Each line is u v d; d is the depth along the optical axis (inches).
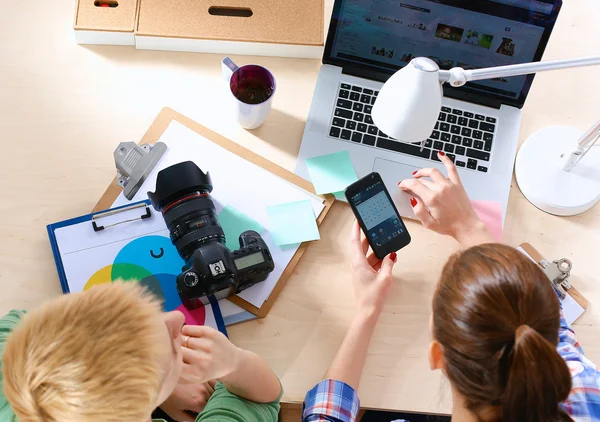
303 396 38.2
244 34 44.5
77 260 39.0
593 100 46.3
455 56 43.2
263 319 39.5
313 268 41.0
